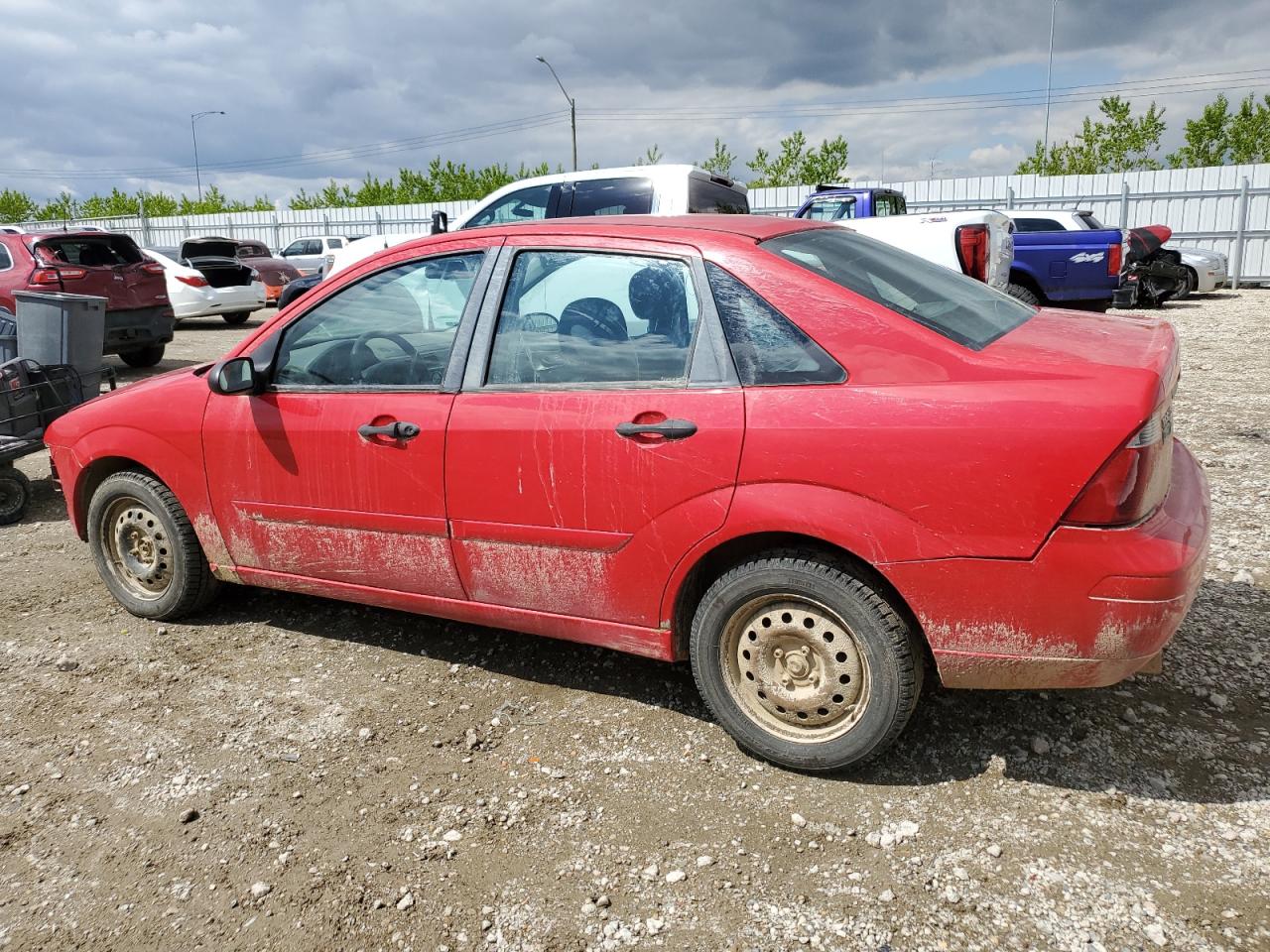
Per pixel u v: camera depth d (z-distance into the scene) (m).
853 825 2.66
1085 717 3.13
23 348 6.54
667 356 2.92
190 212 44.59
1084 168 35.16
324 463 3.50
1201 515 2.66
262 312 21.58
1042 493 2.41
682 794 2.85
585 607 3.14
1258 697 3.23
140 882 2.55
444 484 3.24
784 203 24.56
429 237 3.49
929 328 2.68
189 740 3.25
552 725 3.28
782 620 2.84
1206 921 2.23
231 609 4.37
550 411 3.04
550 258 3.18
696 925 2.32
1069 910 2.29
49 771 3.10
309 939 2.33
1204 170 20.55
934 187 23.27
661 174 8.28
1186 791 2.74
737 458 2.73
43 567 5.05
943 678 2.68
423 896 2.46
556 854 2.60
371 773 3.02
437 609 3.49
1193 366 10.09
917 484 2.53
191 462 3.87
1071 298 13.82
